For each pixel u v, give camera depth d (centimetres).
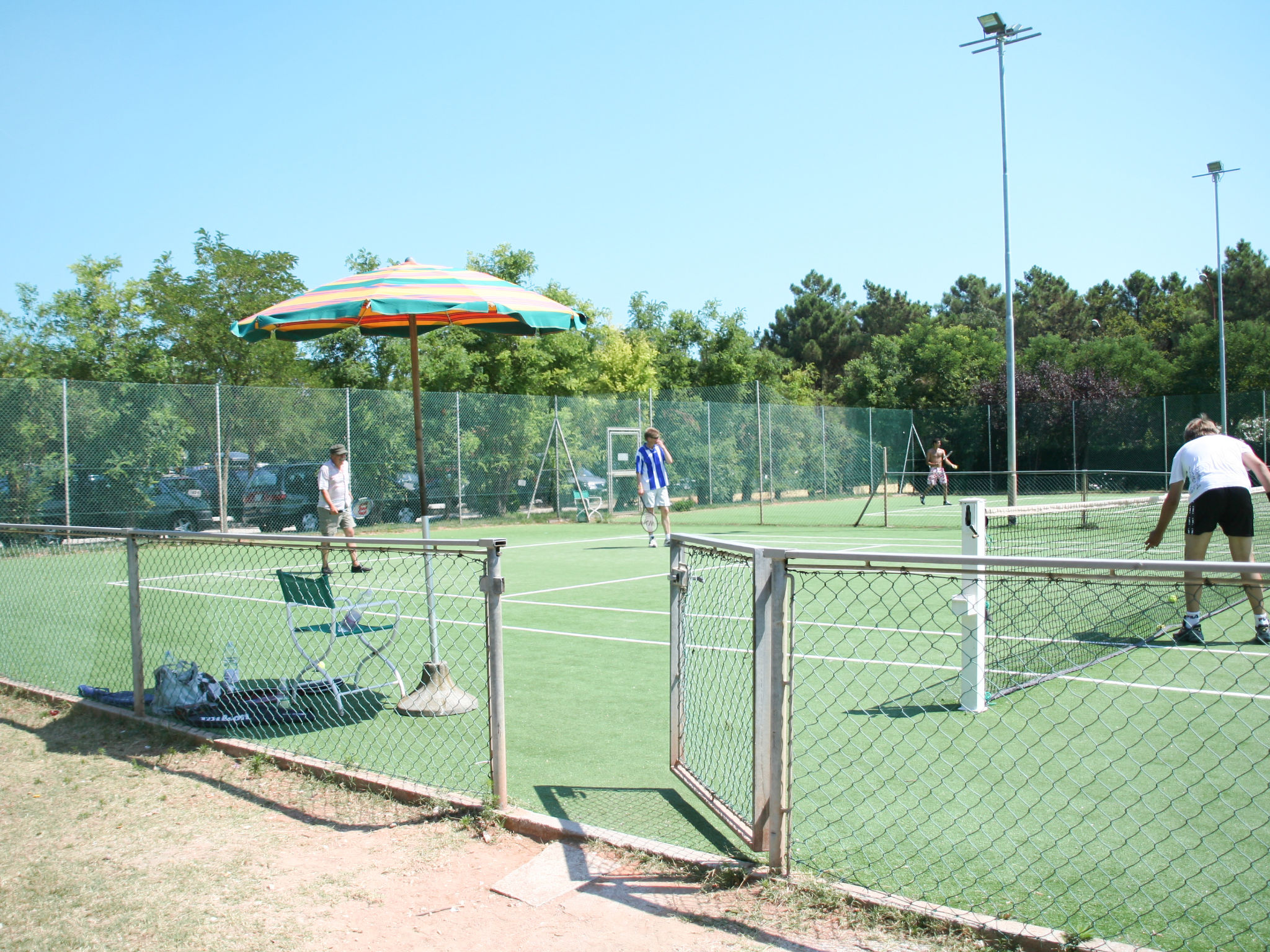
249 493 1672
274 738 514
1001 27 1872
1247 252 5653
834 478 2845
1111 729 486
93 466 1506
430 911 317
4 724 564
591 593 1032
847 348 6216
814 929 296
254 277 2250
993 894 315
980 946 281
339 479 1292
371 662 696
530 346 2566
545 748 486
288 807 417
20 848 379
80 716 574
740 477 2544
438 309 475
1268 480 697
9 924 314
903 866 337
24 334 2089
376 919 312
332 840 380
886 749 463
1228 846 347
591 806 404
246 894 332
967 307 7569
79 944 300
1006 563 282
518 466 2128
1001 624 762
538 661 693
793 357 6334
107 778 461
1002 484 3262
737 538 1686
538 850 365
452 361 2341
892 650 696
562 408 2222
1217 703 513
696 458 2448
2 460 1432
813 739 480
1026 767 434
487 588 396
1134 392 3516
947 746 465
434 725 532
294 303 505
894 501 2797
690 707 484
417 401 546
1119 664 632
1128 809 383
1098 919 297
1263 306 4994
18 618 883
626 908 313
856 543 1570
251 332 534
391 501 1884
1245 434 2906
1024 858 341
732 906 312
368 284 503
